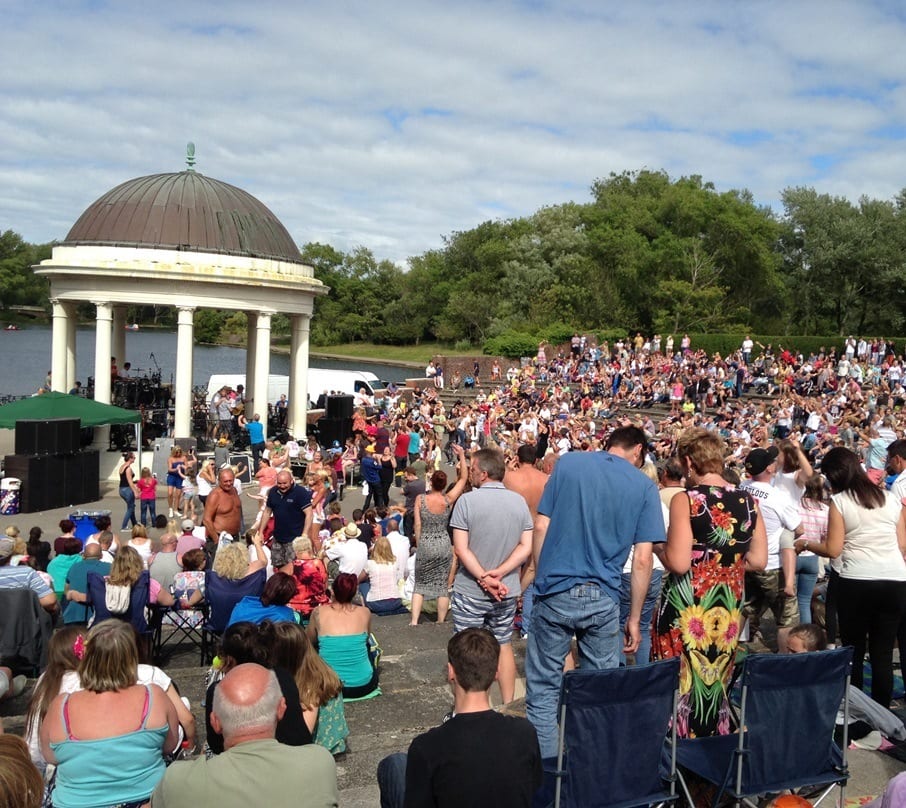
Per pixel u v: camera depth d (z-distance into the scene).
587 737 5.95
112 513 28.25
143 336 146.00
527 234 98.31
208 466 27.00
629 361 57.00
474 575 7.89
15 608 11.20
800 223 88.44
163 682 7.36
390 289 131.38
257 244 35.19
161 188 34.78
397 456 34.22
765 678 6.27
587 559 6.68
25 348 115.69
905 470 10.54
